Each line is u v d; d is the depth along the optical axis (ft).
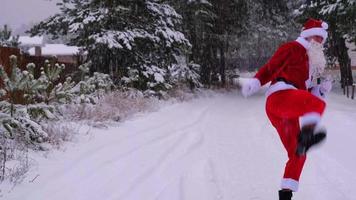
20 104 24.59
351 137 27.63
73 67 43.96
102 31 46.80
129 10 48.29
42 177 18.06
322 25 15.16
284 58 14.85
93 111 32.40
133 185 18.02
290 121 14.58
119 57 48.65
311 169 20.77
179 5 67.72
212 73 83.56
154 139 27.68
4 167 17.75
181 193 17.22
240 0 80.94
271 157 23.58
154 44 51.96
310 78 15.15
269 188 18.07
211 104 54.90
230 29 82.12
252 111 46.88
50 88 30.19
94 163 20.89
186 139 28.45
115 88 44.45
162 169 20.77
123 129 30.68
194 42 72.74
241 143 27.58
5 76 23.58
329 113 39.09
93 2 48.24
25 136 22.22
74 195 16.31
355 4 58.59
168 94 53.21
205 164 21.84
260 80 14.94
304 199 16.60
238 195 17.16
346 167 20.99
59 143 23.71
